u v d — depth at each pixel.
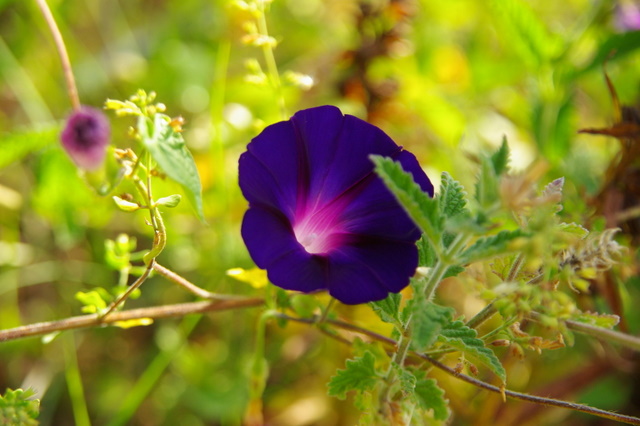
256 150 0.31
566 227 0.31
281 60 0.62
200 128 0.55
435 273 0.29
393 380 0.32
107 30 0.64
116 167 0.28
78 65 0.59
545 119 0.50
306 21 0.63
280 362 0.49
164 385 0.49
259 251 0.30
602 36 0.53
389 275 0.31
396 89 0.51
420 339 0.28
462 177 0.51
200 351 0.50
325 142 0.33
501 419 0.43
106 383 0.50
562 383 0.44
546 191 0.31
